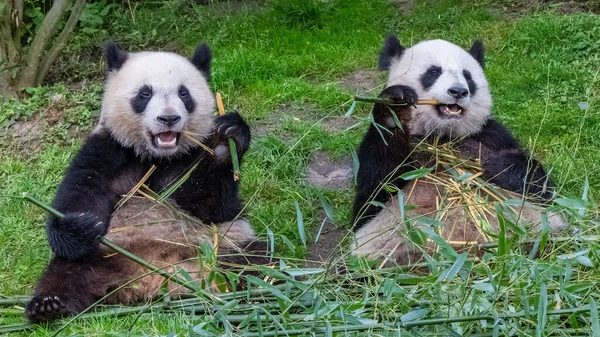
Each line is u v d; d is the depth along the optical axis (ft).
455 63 26.14
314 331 17.78
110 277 21.50
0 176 30.32
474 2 41.11
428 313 17.89
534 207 22.62
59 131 32.45
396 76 27.09
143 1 42.60
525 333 16.89
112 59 25.34
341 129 32.86
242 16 40.45
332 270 21.90
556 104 32.42
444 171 24.18
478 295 18.21
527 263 18.37
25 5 39.86
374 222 24.36
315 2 41.37
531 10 40.16
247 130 23.18
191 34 39.37
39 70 35.29
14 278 24.53
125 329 19.75
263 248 23.52
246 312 19.39
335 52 37.14
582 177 28.17
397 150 24.06
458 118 25.26
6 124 32.86
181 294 21.15
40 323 20.65
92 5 39.93
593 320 16.25
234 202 24.27
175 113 23.16
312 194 29.32
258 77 35.47
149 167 24.32
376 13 40.63
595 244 19.35
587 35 36.11
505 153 25.05
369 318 18.11
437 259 19.83
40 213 28.43
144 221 23.02
